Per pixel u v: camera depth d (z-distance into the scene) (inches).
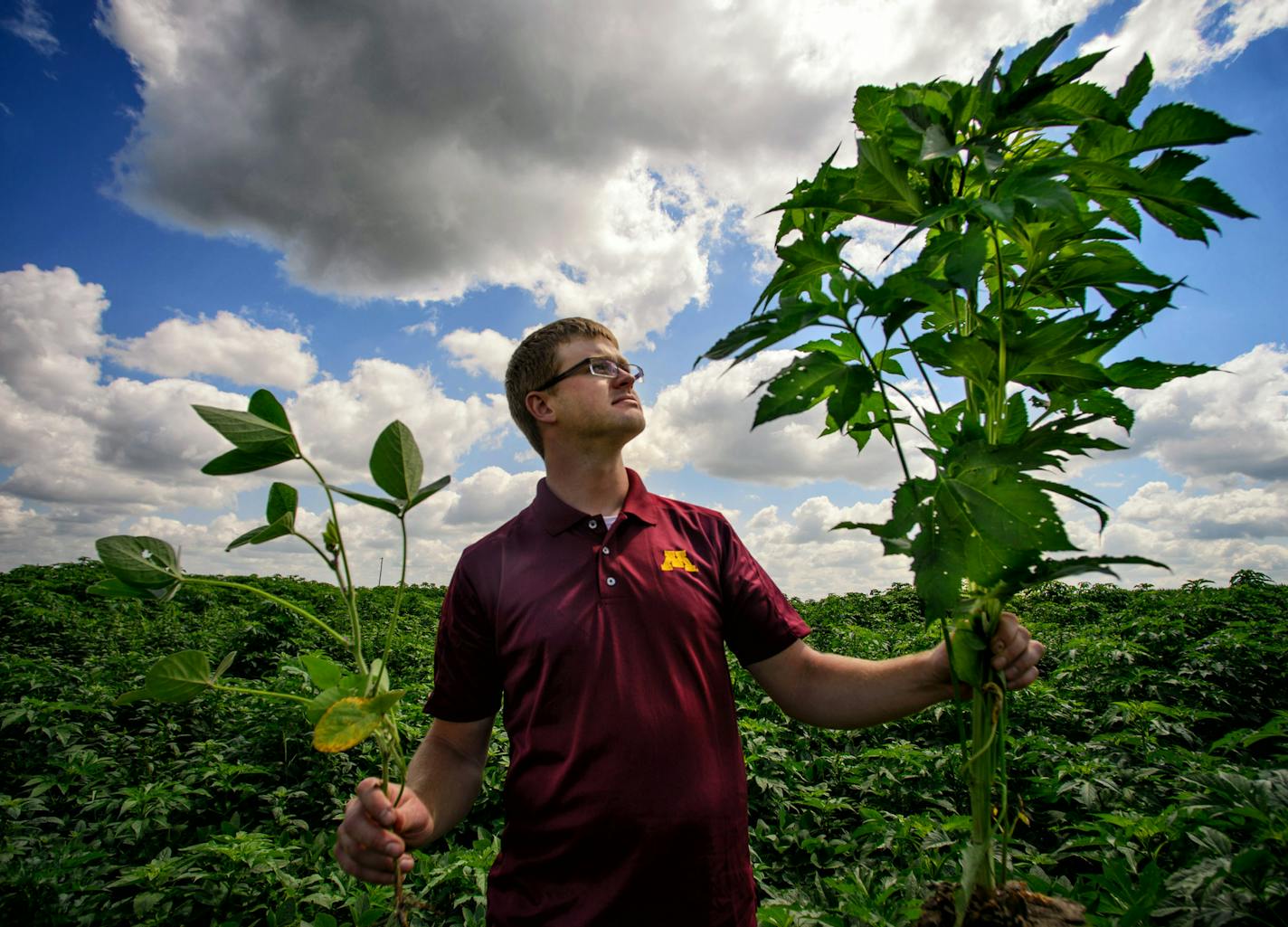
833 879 105.6
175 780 161.2
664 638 62.4
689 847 56.7
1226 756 161.0
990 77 43.5
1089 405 47.2
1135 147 41.8
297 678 210.1
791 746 183.0
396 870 45.2
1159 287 44.3
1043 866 127.3
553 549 67.2
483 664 69.3
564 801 58.3
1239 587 404.2
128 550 44.5
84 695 222.7
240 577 654.5
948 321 52.7
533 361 74.7
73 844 133.3
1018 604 432.1
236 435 45.1
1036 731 188.7
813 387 41.6
